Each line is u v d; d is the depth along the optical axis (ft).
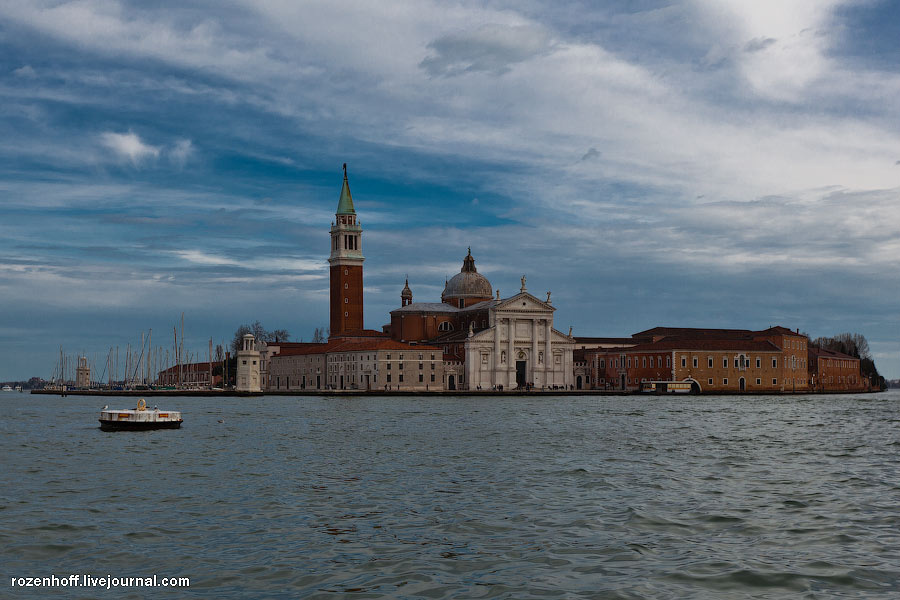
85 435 346.74
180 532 141.18
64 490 186.09
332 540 134.31
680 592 106.63
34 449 284.41
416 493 177.58
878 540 131.44
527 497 171.32
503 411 531.91
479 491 179.52
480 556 123.95
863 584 109.29
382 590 108.37
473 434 332.19
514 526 143.23
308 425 395.55
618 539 133.18
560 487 184.34
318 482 194.90
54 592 110.01
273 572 116.78
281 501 168.76
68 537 138.21
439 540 133.80
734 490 178.60
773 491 176.86
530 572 115.55
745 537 134.10
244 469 221.05
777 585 108.99
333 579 113.09
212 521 149.59
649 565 118.21
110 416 380.78
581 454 252.21
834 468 214.69
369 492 179.22
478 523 145.69
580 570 116.26
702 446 276.41
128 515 155.74
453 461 234.79
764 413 499.51
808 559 120.57
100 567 121.08
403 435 328.90
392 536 136.67
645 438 309.42
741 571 114.42
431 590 108.17
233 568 119.03
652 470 212.23
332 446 283.18
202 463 236.22
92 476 209.87
